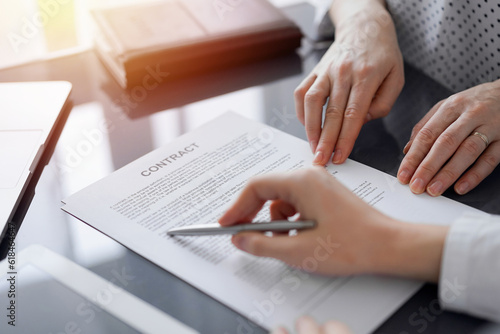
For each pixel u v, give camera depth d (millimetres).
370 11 806
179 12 896
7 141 663
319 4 930
